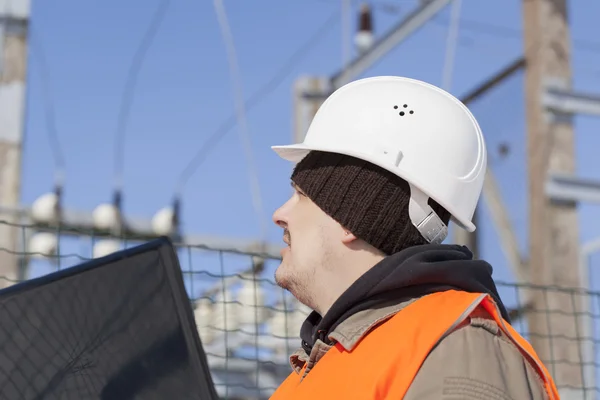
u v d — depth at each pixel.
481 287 1.84
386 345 1.68
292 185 2.04
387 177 1.93
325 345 1.84
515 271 6.54
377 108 2.02
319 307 1.97
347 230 1.93
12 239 6.33
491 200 6.80
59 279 1.53
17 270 6.30
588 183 6.64
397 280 1.80
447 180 1.98
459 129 2.04
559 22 6.88
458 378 1.57
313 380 1.75
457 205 1.99
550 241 6.43
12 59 6.70
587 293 4.31
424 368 1.61
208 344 7.11
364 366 1.67
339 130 2.00
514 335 1.69
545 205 6.50
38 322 1.50
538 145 6.62
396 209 1.92
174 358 1.48
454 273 1.81
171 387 1.46
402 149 1.96
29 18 6.80
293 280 1.99
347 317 1.82
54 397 1.46
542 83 6.70
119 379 1.47
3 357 1.48
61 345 1.49
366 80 2.11
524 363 1.67
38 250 7.34
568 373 5.98
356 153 1.93
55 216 8.01
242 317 7.14
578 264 6.45
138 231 9.09
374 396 1.61
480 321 1.69
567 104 6.72
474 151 2.06
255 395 7.07
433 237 1.95
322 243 1.95
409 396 1.59
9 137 6.57
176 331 1.50
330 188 1.94
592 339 4.52
